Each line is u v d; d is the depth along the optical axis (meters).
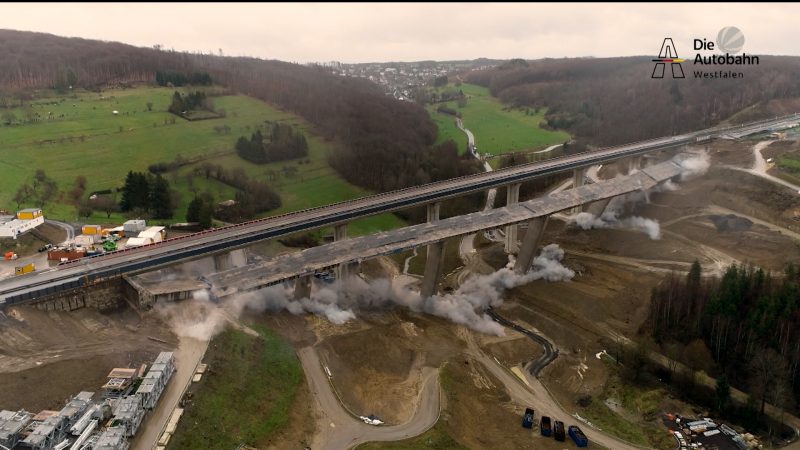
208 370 82.31
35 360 79.12
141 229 133.75
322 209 136.75
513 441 85.81
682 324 112.81
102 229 134.25
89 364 79.56
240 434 74.44
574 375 107.56
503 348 114.88
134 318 97.50
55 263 113.75
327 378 92.00
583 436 86.38
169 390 76.94
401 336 112.31
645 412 96.06
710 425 92.19
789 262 126.19
